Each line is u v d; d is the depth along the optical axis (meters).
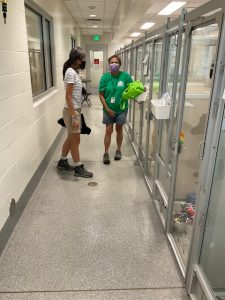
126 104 3.65
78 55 2.89
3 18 2.01
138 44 3.82
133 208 2.70
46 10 3.83
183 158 2.33
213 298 1.41
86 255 2.02
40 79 3.81
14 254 2.01
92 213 2.58
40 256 2.00
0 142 1.96
